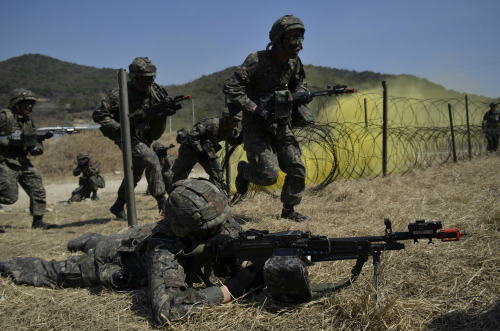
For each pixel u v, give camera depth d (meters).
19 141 7.20
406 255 3.96
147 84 6.65
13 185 7.25
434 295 3.18
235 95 5.49
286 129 5.89
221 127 6.82
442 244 4.20
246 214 6.79
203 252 3.27
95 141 22.28
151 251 3.37
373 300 2.93
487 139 13.76
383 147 9.84
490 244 4.12
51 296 3.77
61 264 4.04
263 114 5.46
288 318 3.00
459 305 3.00
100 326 3.15
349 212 6.29
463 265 3.67
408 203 6.49
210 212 3.21
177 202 3.21
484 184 7.65
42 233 6.92
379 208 6.28
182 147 7.11
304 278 2.86
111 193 13.17
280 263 2.88
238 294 3.20
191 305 3.03
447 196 6.66
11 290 3.90
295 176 5.94
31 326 3.24
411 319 2.81
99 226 7.19
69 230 7.06
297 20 5.21
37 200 7.56
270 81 5.59
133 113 6.61
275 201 7.72
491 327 2.70
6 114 7.17
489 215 5.00
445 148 13.97
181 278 3.21
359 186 8.48
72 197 11.41
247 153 5.79
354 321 2.85
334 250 2.99
